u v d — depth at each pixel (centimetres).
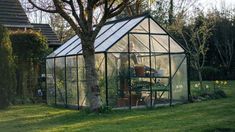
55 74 2197
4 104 2016
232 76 3800
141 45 1911
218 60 3950
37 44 2453
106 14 1619
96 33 1628
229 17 3931
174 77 1995
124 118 1487
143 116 1530
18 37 2402
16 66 2286
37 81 2466
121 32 1888
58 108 2019
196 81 3769
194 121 1347
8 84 2047
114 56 1817
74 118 1543
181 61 2025
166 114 1568
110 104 1794
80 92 1939
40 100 2406
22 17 2909
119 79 1830
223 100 2039
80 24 1617
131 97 1848
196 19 3481
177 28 3200
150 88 1903
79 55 1944
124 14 3119
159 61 1959
